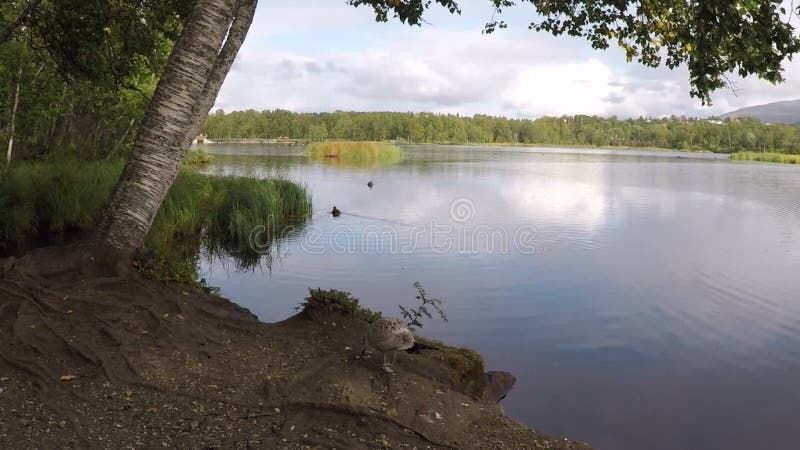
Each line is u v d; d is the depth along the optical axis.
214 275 11.48
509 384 6.29
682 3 7.57
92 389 4.31
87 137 24.70
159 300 5.93
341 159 61.53
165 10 9.80
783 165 76.44
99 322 5.27
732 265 12.55
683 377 6.57
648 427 5.38
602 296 9.87
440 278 11.20
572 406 5.84
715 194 30.27
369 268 12.10
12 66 16.56
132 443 3.69
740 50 6.04
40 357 4.67
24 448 3.53
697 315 8.88
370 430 4.02
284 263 12.59
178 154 6.59
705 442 5.12
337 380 4.69
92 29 10.06
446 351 6.02
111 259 6.25
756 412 5.72
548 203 24.50
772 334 7.99
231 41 6.80
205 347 5.34
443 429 4.16
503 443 4.09
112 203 6.45
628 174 48.78
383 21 9.67
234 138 171.12
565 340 7.74
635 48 8.92
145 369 4.68
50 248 6.22
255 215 16.36
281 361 5.25
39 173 15.46
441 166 53.38
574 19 9.12
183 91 6.46
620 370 6.71
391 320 5.03
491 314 8.84
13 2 14.18
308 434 3.93
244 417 4.10
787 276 11.45
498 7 9.38
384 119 179.62
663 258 13.23
